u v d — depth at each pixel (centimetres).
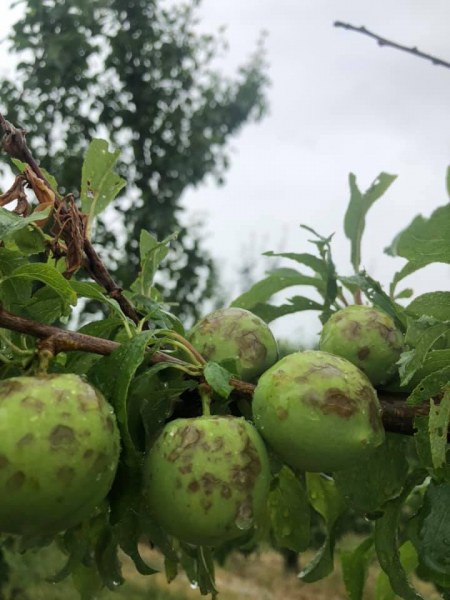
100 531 19
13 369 16
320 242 22
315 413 16
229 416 16
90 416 14
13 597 71
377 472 20
